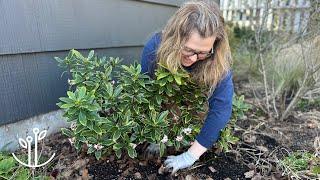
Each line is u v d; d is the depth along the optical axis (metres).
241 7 5.25
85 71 1.64
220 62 1.45
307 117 2.53
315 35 2.49
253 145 2.03
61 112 2.04
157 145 1.77
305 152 1.91
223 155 1.88
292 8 3.77
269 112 2.55
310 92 2.58
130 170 1.68
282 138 2.16
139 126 1.58
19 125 1.78
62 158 1.71
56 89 1.96
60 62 1.70
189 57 1.37
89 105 1.34
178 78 1.44
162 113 1.55
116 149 1.54
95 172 1.64
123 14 2.38
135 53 2.60
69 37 1.96
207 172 1.72
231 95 1.55
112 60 1.85
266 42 3.52
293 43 3.07
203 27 1.27
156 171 1.68
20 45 1.69
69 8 1.93
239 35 5.11
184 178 1.65
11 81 1.69
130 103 1.55
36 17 1.75
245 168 1.78
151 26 2.74
